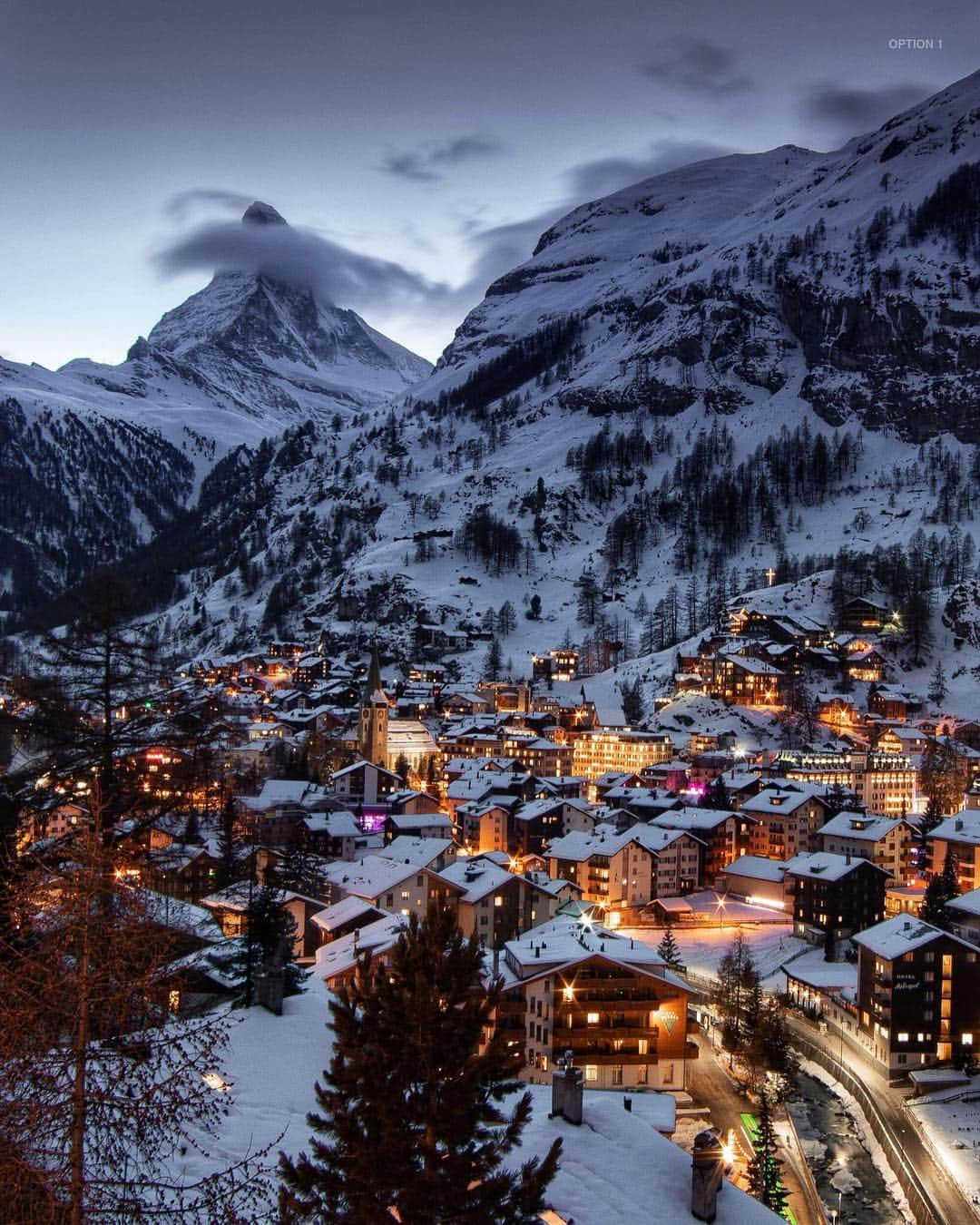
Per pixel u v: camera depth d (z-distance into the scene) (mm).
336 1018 27453
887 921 96750
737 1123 76312
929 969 89188
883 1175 71375
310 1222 25312
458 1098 25422
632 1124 35219
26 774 45000
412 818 151625
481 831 157125
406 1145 25203
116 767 48625
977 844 135875
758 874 144000
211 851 97688
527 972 79000
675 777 198625
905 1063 88188
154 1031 21469
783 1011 103625
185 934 28609
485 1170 25797
